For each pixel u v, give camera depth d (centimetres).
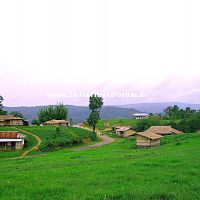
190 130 15025
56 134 13000
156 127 14350
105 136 17850
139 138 10931
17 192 2147
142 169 2989
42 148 10719
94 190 2125
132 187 2184
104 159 4672
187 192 2038
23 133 12850
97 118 16788
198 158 3775
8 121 15412
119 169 3031
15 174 3020
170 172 2797
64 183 2408
